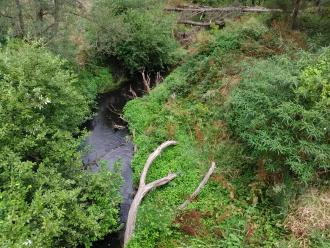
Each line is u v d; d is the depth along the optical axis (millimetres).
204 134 10664
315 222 7555
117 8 15742
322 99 8188
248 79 10062
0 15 12070
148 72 15836
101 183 8203
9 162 7137
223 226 7992
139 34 14938
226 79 11836
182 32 17062
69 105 9117
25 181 7242
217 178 9086
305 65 9305
